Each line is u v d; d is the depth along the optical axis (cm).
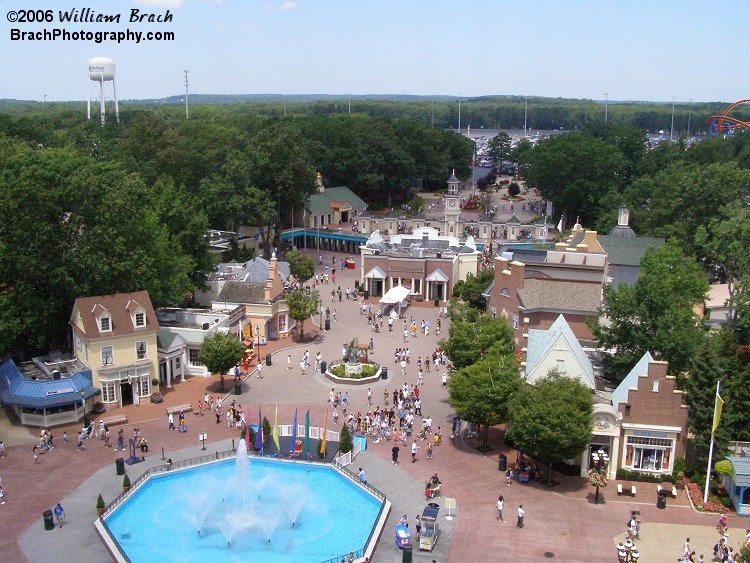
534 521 6569
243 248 16675
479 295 12825
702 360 7519
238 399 9475
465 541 6209
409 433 8488
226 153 18112
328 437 8325
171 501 6825
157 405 9281
